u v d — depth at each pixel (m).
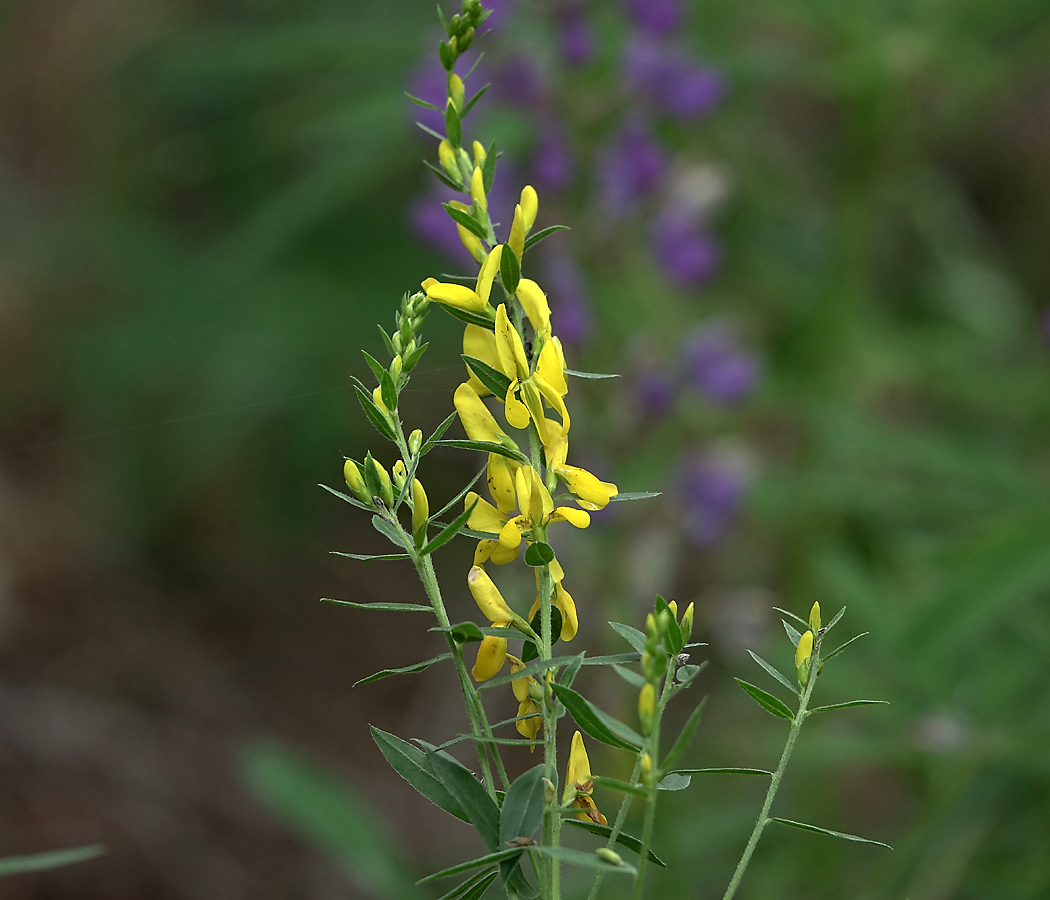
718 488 1.73
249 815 2.59
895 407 2.44
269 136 2.43
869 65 1.81
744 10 1.97
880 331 2.05
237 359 2.55
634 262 1.87
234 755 2.71
